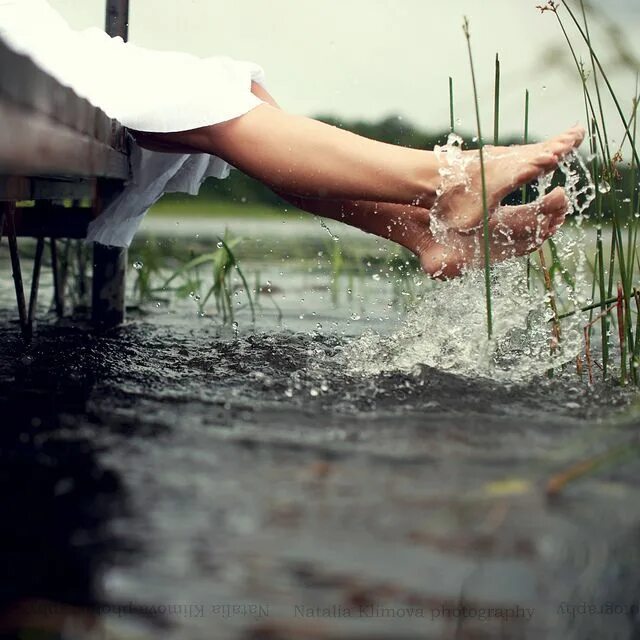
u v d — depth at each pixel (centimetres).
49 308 263
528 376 179
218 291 258
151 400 161
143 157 223
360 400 163
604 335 187
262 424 149
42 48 186
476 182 192
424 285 272
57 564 104
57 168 151
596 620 97
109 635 91
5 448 137
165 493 126
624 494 127
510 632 94
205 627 93
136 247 329
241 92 197
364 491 127
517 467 134
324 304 275
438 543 112
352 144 192
